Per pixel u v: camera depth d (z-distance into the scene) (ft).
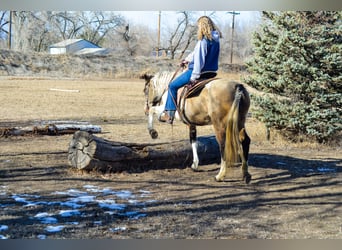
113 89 108.88
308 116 43.32
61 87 108.68
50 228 19.36
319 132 44.34
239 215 21.93
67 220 20.47
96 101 82.69
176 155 31.09
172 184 27.61
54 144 39.96
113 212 21.77
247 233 19.49
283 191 26.63
